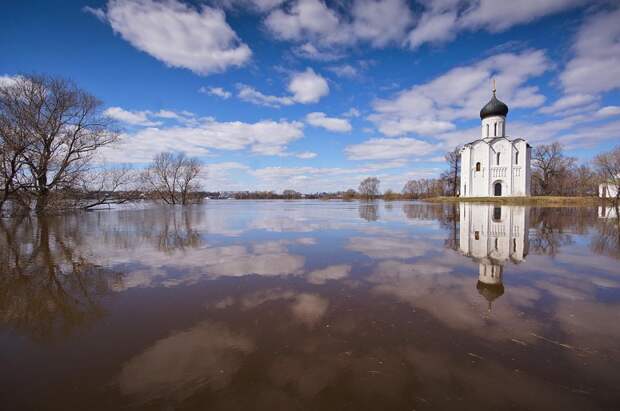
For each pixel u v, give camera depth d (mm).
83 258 8555
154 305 4973
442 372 3094
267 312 4645
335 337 3830
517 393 2770
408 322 4250
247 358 3371
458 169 65062
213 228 15867
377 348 3559
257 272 6973
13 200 21844
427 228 15625
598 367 3162
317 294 5430
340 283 6082
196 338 3842
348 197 119312
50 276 6711
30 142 20438
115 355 3467
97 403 2680
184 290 5711
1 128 19344
